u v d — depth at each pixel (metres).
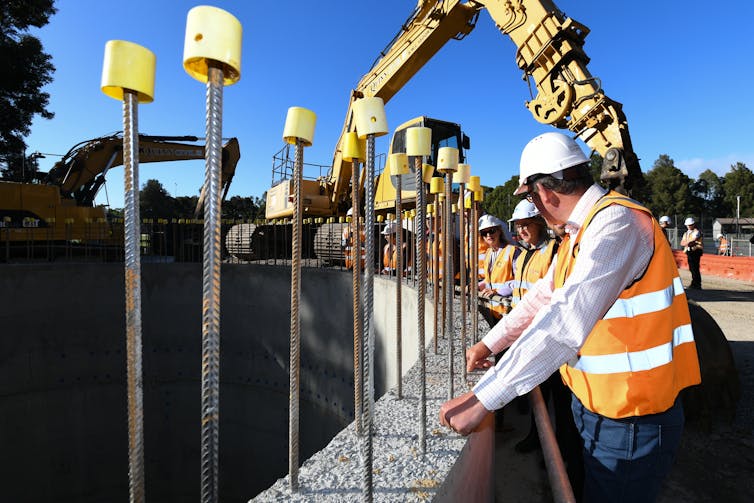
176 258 12.55
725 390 3.99
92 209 13.22
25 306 8.88
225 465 9.57
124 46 0.71
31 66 19.45
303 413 8.55
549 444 1.38
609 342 1.41
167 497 9.77
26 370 8.86
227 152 13.22
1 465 8.52
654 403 1.37
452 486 1.31
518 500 2.63
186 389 10.00
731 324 7.68
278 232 12.53
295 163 1.28
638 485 1.44
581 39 6.33
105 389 9.61
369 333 1.24
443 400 1.93
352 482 1.26
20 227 11.73
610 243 1.27
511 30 6.85
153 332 9.95
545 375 1.25
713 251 26.66
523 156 1.67
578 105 6.12
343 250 8.33
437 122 8.86
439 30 8.22
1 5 17.73
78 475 9.27
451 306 1.98
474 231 2.87
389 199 9.28
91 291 9.55
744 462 3.33
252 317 9.52
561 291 1.28
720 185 74.50
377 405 1.88
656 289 1.36
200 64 0.79
